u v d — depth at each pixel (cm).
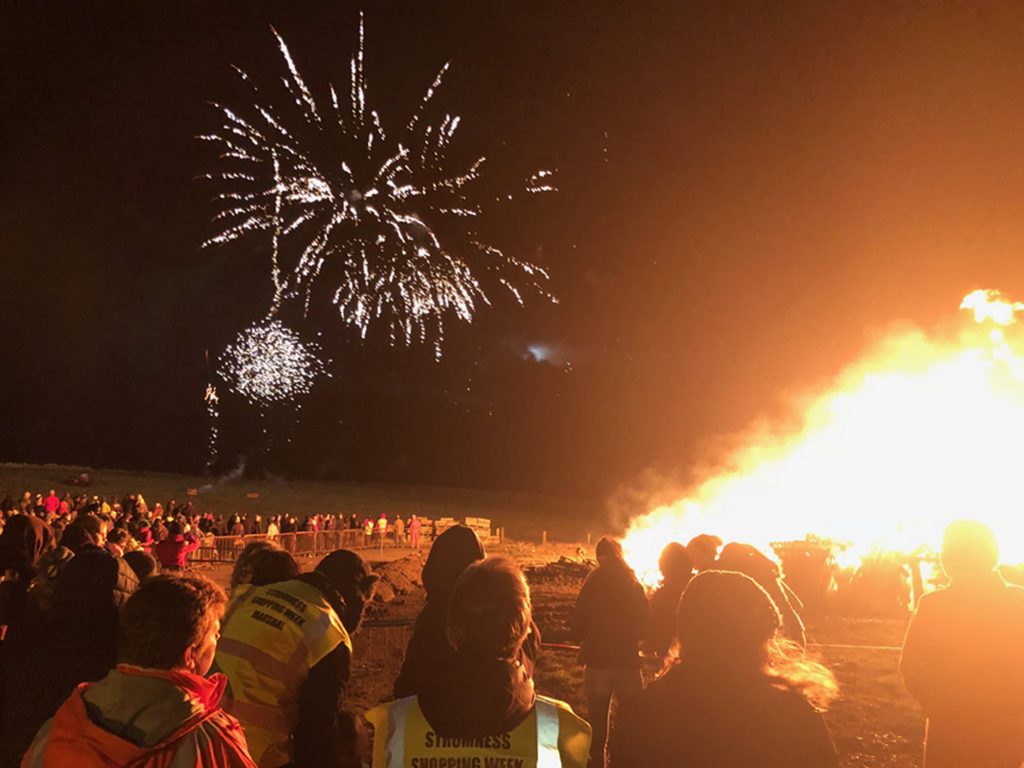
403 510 6406
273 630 418
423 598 2366
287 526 4022
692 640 321
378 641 1402
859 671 1168
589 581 718
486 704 301
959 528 476
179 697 291
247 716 405
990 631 458
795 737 303
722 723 306
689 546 745
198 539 3294
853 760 820
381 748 308
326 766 408
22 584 609
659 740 311
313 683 416
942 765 463
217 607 316
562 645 1352
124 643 298
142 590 305
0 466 6203
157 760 280
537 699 316
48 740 282
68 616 537
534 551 4603
